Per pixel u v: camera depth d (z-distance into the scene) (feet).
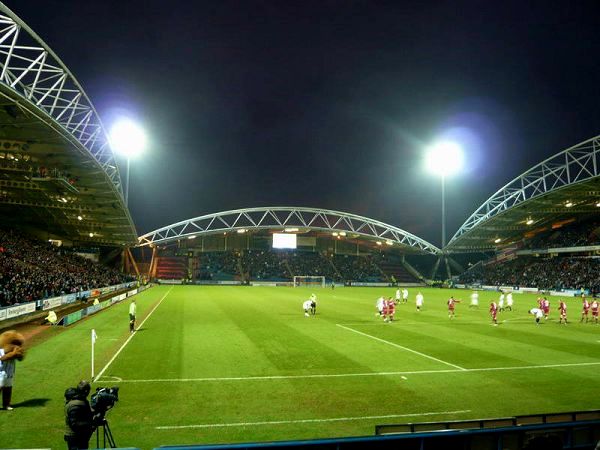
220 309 137.69
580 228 286.66
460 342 81.71
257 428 39.17
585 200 242.37
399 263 401.29
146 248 362.94
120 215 228.02
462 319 118.42
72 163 151.84
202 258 367.25
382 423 40.65
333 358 66.90
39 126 118.01
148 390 49.88
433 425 31.32
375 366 62.08
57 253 213.05
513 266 312.29
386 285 349.82
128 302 160.35
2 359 42.39
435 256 406.00
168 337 84.12
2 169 156.46
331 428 39.40
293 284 326.44
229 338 83.66
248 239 376.48
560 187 212.64
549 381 55.11
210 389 50.57
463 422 31.30
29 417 40.91
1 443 35.29
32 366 60.23
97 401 29.73
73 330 92.38
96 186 180.04
